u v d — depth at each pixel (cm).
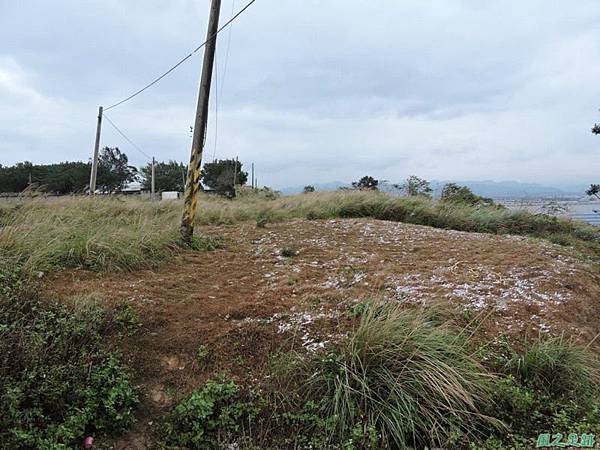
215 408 307
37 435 259
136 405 308
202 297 464
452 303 445
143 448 282
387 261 624
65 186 3531
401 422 284
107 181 3962
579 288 552
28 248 513
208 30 679
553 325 423
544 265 620
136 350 357
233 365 349
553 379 337
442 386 299
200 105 684
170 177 4422
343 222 964
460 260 631
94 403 289
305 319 409
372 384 309
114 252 555
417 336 341
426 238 799
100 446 274
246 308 434
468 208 1141
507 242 793
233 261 630
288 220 1026
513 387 319
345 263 614
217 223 995
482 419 295
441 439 281
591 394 329
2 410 260
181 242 682
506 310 441
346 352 336
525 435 290
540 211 1184
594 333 434
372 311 378
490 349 371
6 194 1011
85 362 322
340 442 281
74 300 406
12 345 315
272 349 366
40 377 296
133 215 910
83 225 662
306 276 551
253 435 293
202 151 693
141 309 416
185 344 368
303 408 305
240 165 4078
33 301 396
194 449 283
